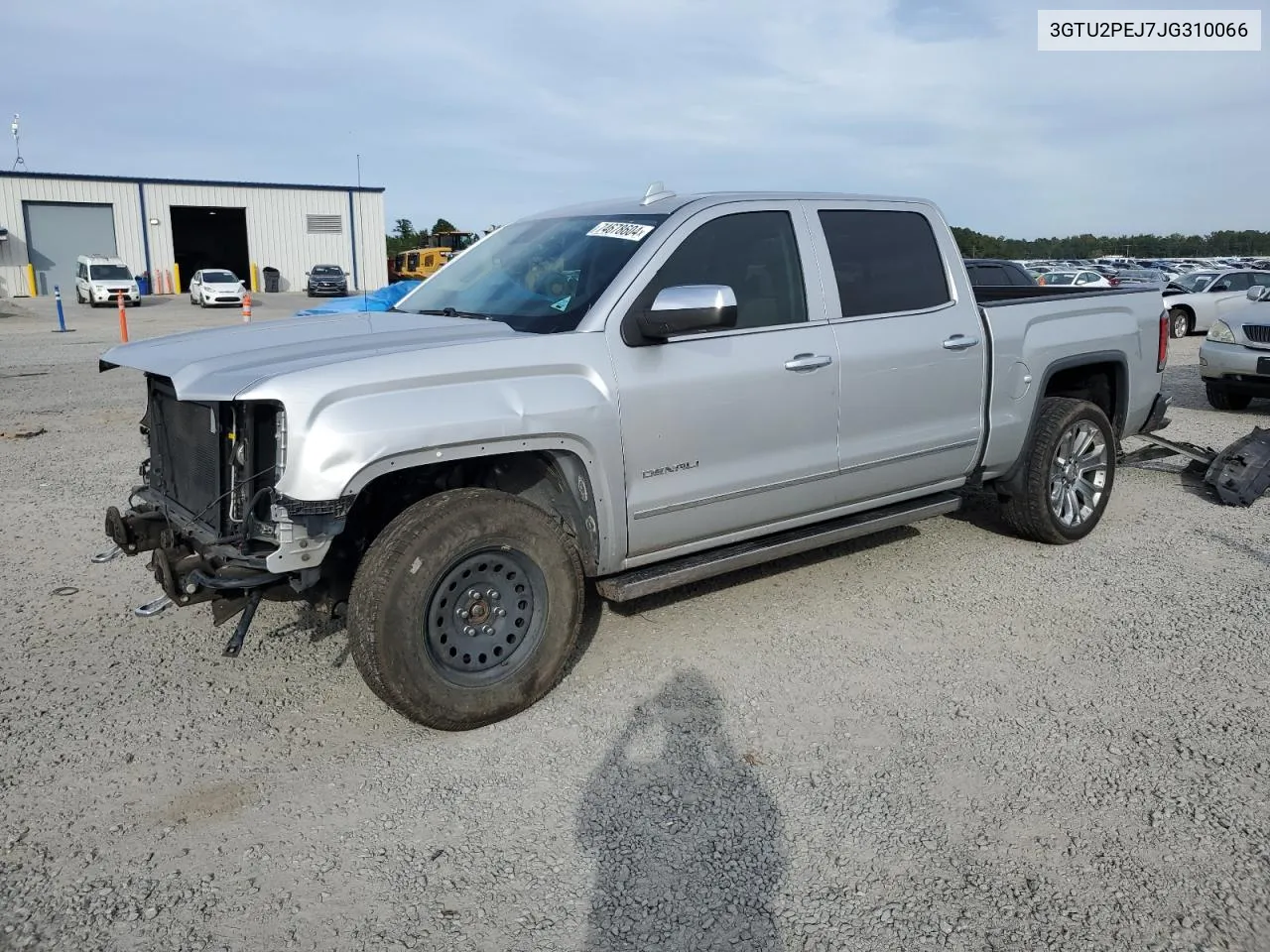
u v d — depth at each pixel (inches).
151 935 106.7
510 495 150.1
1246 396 441.1
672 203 178.9
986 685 165.8
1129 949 104.9
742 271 177.3
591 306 160.6
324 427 131.3
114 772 138.9
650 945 105.7
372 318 177.2
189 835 124.6
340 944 105.6
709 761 142.2
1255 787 135.0
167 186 1861.5
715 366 168.4
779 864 119.2
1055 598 206.1
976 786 135.3
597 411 153.9
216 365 144.4
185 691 163.3
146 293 1836.9
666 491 165.5
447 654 146.3
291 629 188.4
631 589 164.6
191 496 154.1
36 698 160.4
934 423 204.7
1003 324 215.5
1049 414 230.8
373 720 154.3
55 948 104.3
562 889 114.7
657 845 122.8
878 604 202.2
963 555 233.6
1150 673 170.2
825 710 157.1
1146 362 255.1
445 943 105.8
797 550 188.2
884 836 124.4
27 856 120.0
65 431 392.8
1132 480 312.7
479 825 126.9
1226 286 836.6
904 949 105.0
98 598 204.7
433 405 139.3
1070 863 119.0
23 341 880.9
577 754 143.9
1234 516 269.1
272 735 149.5
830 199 194.1
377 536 142.9
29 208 1753.2
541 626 154.1
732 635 186.2
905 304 200.4
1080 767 140.3
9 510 272.1
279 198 1975.9
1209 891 114.1
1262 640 184.2
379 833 125.2
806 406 181.2
